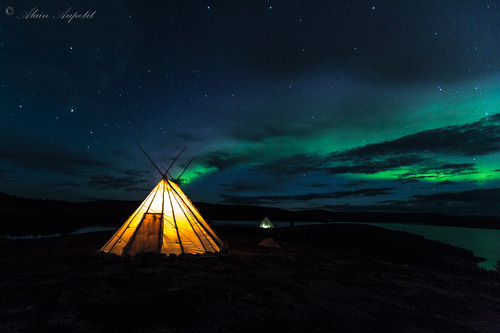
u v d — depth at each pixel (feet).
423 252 56.08
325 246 50.72
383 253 49.19
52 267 21.91
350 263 33.30
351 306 16.74
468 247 74.54
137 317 12.37
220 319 12.89
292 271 25.29
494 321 16.66
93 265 22.74
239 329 11.98
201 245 28.76
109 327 11.21
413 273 31.37
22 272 20.15
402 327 14.08
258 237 56.13
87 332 10.68
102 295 15.02
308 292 18.89
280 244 45.62
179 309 13.69
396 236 79.36
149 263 23.77
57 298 14.32
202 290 17.04
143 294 15.57
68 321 11.57
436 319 15.94
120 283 17.46
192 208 32.45
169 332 11.14
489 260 55.72
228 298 15.92
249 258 29.99
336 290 20.10
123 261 24.47
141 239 27.12
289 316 14.05
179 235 28.27
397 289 22.30
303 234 70.23
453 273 35.73
